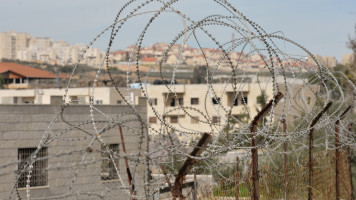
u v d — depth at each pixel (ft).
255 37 28.14
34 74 281.13
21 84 269.85
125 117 75.46
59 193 65.10
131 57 25.86
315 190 45.29
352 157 63.87
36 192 63.87
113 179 64.08
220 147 27.84
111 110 74.90
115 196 62.69
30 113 67.72
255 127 31.65
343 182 50.83
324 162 50.67
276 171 43.39
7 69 282.56
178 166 34.86
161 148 23.73
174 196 25.16
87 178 63.10
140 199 24.82
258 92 169.27
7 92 186.70
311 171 41.86
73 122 70.79
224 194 39.47
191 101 192.75
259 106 154.61
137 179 39.73
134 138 75.72
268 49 29.30
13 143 66.49
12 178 63.31
